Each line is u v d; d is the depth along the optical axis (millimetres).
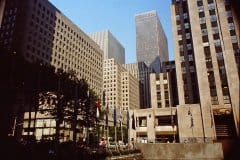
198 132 54469
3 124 26250
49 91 41438
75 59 124000
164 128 61062
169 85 82875
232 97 53125
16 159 19047
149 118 62875
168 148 44188
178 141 57906
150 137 60812
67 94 42031
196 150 42375
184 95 65688
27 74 36719
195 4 65688
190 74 66938
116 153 32750
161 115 62125
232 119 52812
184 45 70812
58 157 21922
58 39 110438
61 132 68938
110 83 172375
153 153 44781
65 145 30906
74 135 30359
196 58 60594
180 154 43156
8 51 33938
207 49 60438
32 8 93188
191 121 53344
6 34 88438
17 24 87938
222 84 56250
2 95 31328
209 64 58969
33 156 20219
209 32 61531
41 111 43375
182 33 72625
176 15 75750
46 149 24188
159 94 83125
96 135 64500
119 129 89375
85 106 45688
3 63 32312
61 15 114875
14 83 34312
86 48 137875
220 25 59375
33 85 37844
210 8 63594
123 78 179250
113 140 88375
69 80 43562
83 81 47625
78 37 129625
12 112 37344
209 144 41938
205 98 56344
